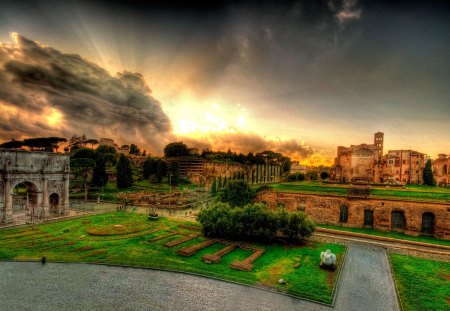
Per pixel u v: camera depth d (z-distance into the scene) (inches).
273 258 1806.1
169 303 1200.2
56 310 1112.2
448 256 1919.3
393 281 1508.4
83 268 1557.6
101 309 1131.3
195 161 6879.9
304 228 2130.9
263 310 1168.8
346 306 1234.0
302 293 1321.4
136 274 1498.5
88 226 2529.5
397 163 4672.7
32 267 1549.0
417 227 2411.4
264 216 2174.0
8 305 1139.3
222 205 2422.5
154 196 4163.4
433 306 1243.8
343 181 4232.3
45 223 2628.0
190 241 2134.6
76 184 4749.0
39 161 2874.0
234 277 1478.8
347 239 2299.5
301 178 5861.2
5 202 2581.2
